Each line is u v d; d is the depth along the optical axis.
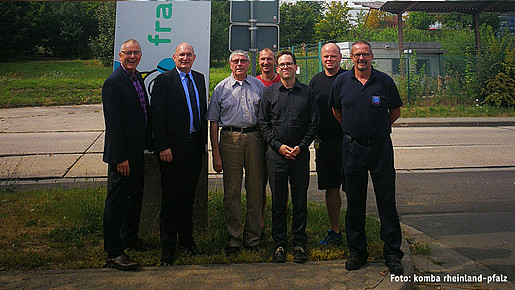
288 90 4.31
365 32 39.28
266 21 5.83
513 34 24.00
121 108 3.98
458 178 8.70
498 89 21.73
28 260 4.04
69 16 50.59
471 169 9.52
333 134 4.71
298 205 4.35
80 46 51.47
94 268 4.00
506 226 5.84
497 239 5.36
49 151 10.66
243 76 4.44
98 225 5.02
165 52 4.88
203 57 4.90
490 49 22.70
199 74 4.43
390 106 4.22
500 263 4.62
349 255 4.20
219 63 48.19
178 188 4.22
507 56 21.83
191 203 4.36
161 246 4.54
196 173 4.32
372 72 4.11
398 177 8.83
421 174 9.07
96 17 46.25
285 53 4.27
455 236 5.47
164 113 4.15
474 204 6.94
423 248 4.90
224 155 4.47
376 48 26.19
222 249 4.49
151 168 4.87
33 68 38.50
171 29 4.86
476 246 5.12
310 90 4.39
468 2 24.75
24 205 5.88
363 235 4.15
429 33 38.62
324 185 4.79
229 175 4.46
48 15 48.56
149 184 4.88
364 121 4.04
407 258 4.34
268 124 4.36
